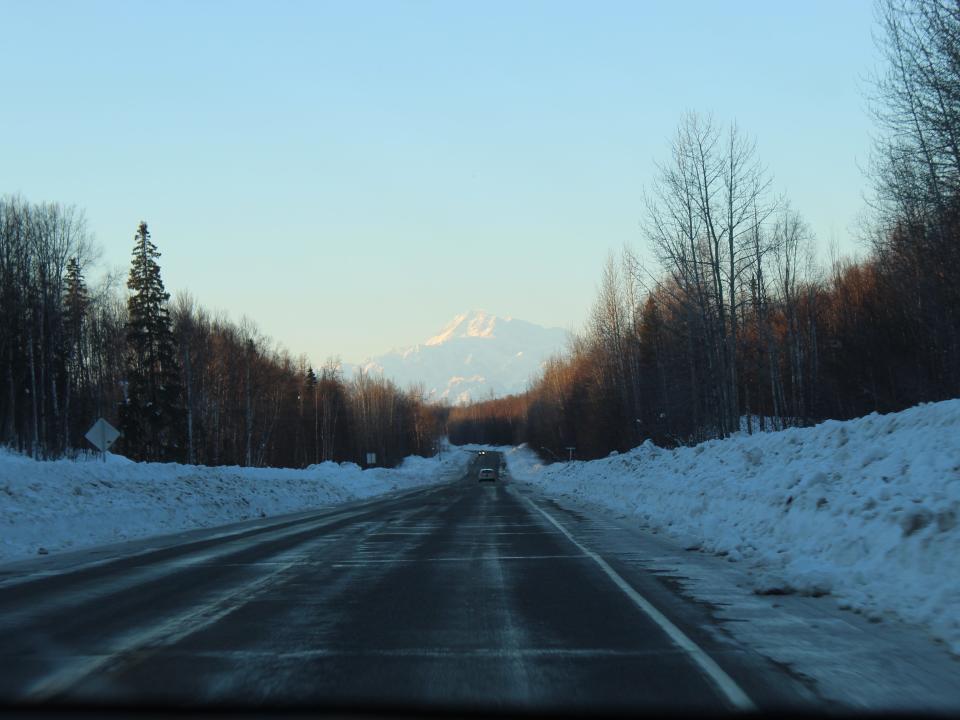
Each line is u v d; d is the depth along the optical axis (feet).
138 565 46.85
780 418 171.42
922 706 18.65
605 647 24.94
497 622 29.12
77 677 21.89
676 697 19.63
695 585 36.45
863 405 137.49
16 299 196.44
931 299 96.78
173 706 19.30
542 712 18.62
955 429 43.50
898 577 31.24
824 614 29.19
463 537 62.95
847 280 182.70
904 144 89.10
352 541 60.90
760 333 162.50
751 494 55.01
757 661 22.85
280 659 23.81
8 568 45.83
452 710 18.81
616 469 136.15
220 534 69.00
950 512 32.30
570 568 43.29
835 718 17.93
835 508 41.09
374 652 24.62
